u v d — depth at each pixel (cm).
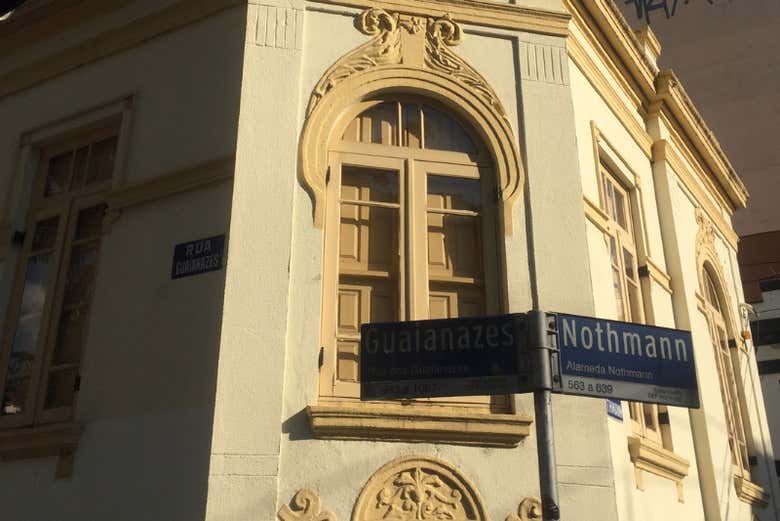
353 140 682
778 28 2375
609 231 855
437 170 684
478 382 402
